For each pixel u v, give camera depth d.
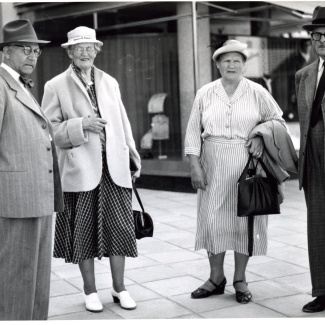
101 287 4.95
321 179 4.23
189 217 7.79
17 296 3.65
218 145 4.55
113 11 10.12
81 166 4.37
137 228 4.55
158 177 10.19
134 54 10.25
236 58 4.51
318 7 4.16
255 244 4.56
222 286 4.67
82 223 4.40
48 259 3.82
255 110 4.57
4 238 3.64
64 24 10.31
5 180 3.57
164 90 10.05
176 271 5.33
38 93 10.77
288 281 4.97
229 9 9.84
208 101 4.60
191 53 9.67
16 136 3.58
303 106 4.27
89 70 4.54
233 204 4.55
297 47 11.12
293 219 7.43
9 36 3.67
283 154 4.50
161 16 9.85
